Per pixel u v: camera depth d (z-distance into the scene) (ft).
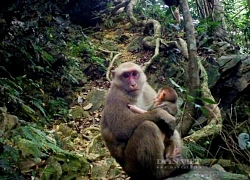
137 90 7.27
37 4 12.37
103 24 17.25
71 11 16.85
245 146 7.36
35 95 11.29
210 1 13.21
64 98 12.04
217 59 11.27
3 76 11.18
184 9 9.36
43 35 12.74
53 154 8.73
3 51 10.85
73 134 10.15
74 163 8.57
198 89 8.79
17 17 11.51
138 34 15.74
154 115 6.97
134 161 7.03
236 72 10.85
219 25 12.83
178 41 12.91
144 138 6.89
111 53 14.28
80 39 15.26
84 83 12.78
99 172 8.50
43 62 12.26
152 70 12.41
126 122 7.06
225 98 10.71
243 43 12.92
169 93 7.27
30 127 8.40
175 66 12.10
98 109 11.41
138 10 17.47
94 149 9.45
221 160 8.86
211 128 9.13
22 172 8.11
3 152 7.77
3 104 9.78
